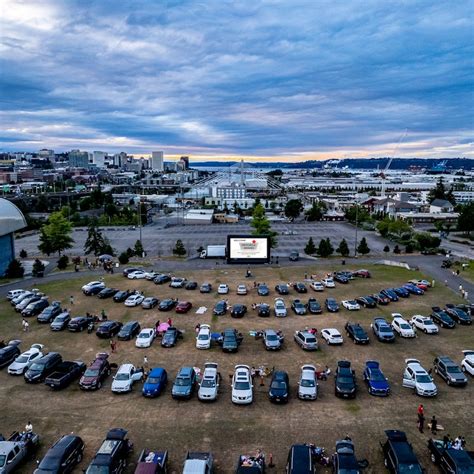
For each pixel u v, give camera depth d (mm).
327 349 46312
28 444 27875
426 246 108812
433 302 64125
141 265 91375
